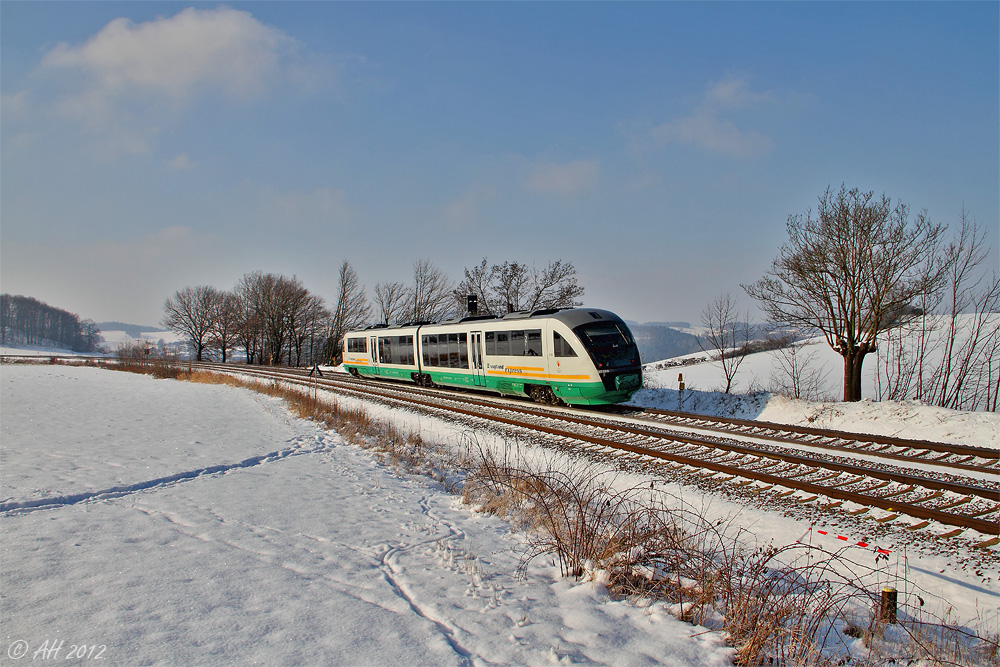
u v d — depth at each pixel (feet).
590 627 13.48
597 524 19.60
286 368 152.05
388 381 98.78
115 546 17.35
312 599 14.08
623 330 57.36
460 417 54.49
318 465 34.45
